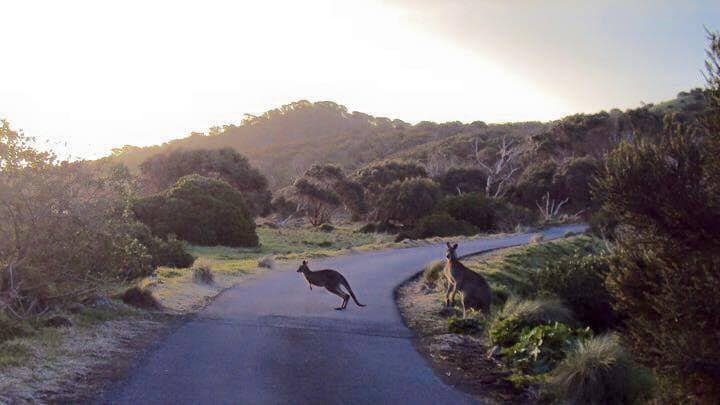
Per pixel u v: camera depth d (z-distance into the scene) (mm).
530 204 74062
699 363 8109
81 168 12664
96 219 12703
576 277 19031
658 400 8953
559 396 8922
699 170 9297
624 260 9867
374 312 15297
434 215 55156
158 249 27156
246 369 9461
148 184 75375
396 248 36625
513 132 142375
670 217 9281
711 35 9086
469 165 95250
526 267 29578
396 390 8914
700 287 8297
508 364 10789
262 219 85125
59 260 12352
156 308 14031
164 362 9594
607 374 8898
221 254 39875
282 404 7934
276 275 22609
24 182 11922
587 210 68250
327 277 15875
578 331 11703
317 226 73875
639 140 10156
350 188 80500
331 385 8922
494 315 13547
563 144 81625
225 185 51312
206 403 7766
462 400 8727
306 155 176750
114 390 8055
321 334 12406
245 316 13938
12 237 12016
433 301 17266
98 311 12570
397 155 137500
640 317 9148
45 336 10172
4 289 11719
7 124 11859
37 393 7641
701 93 9398
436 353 11453
